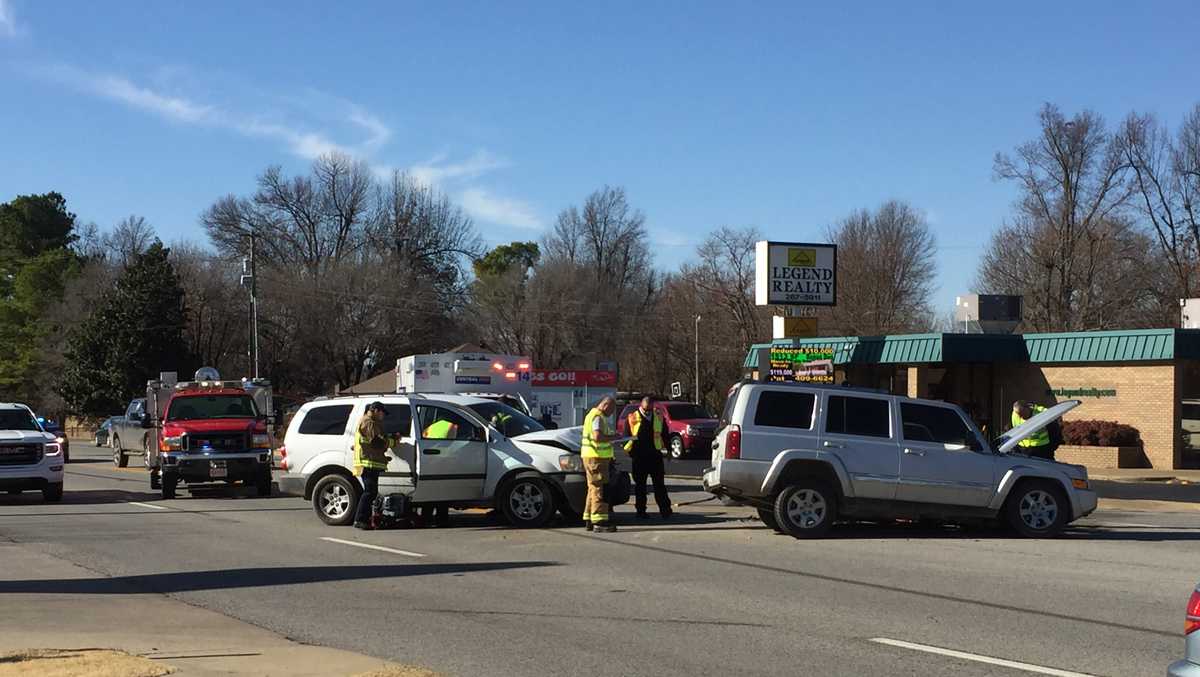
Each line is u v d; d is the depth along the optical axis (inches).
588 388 1411.2
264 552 542.6
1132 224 2251.5
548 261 3019.2
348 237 3056.1
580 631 354.0
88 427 2962.6
